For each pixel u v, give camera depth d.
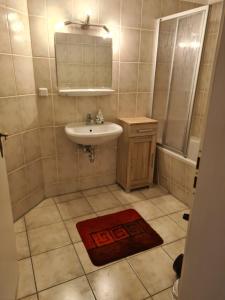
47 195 2.49
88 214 2.21
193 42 2.21
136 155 2.50
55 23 2.02
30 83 2.01
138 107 2.68
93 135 2.06
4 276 1.15
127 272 1.57
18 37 1.82
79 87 2.31
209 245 0.67
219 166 0.60
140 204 2.39
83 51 2.21
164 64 2.57
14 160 1.97
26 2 1.86
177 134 2.52
